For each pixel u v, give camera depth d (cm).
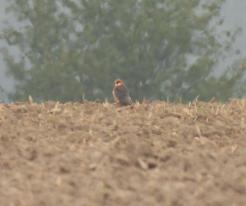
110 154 3167
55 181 2778
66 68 15525
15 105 4453
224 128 3909
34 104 4516
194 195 2614
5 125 3869
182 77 15862
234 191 2708
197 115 4162
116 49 15675
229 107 4562
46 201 2516
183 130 3800
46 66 15700
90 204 2492
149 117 4097
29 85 15800
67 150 3319
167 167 3062
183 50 16238
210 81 15612
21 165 3062
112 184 2731
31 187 2694
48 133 3725
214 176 2914
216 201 2533
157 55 16112
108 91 15612
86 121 3997
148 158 3172
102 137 3625
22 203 2495
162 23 15850
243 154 3353
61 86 15550
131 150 3275
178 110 4334
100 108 4459
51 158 3164
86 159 3109
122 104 4675
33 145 3406
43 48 16575
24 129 3791
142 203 2517
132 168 2995
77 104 4616
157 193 2619
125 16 16112
